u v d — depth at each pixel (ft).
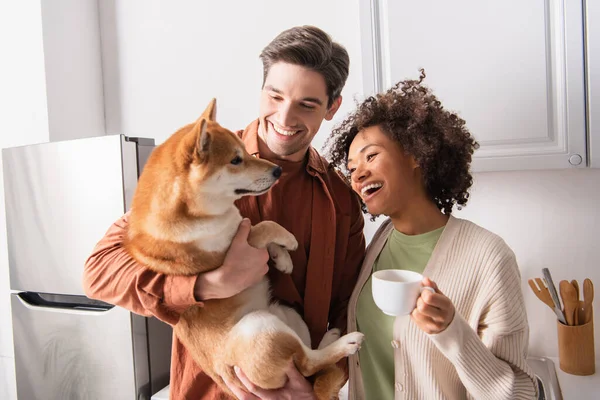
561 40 4.72
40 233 6.22
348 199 4.35
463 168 3.82
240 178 3.67
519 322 3.26
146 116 8.18
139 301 3.52
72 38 7.99
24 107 7.75
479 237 3.45
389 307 2.80
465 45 5.07
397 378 3.54
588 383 5.18
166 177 3.61
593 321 5.68
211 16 7.54
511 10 4.87
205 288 3.44
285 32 3.85
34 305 6.44
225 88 7.52
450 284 3.41
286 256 3.94
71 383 6.16
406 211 3.69
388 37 5.36
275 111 3.85
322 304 4.07
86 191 5.87
